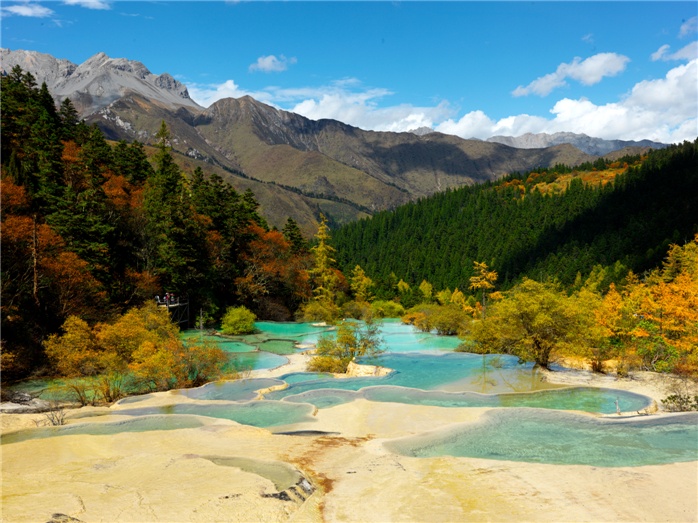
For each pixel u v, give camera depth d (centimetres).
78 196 4750
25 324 3431
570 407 2505
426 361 4019
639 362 3622
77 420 2267
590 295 5269
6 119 5616
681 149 16562
